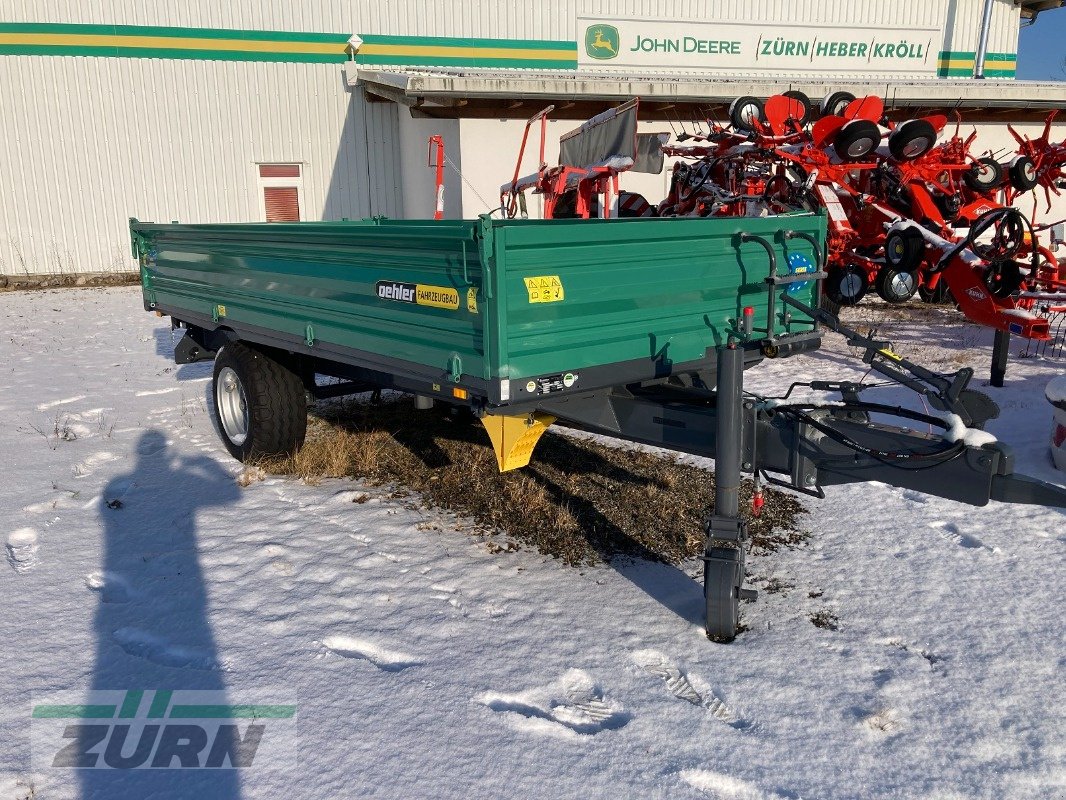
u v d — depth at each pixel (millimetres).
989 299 8664
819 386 4000
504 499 5316
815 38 23641
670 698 3248
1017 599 4039
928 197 10977
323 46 20234
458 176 17578
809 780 2807
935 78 24672
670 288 4191
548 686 3314
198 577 4207
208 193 20234
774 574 4379
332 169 20797
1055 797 2730
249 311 5699
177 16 19297
